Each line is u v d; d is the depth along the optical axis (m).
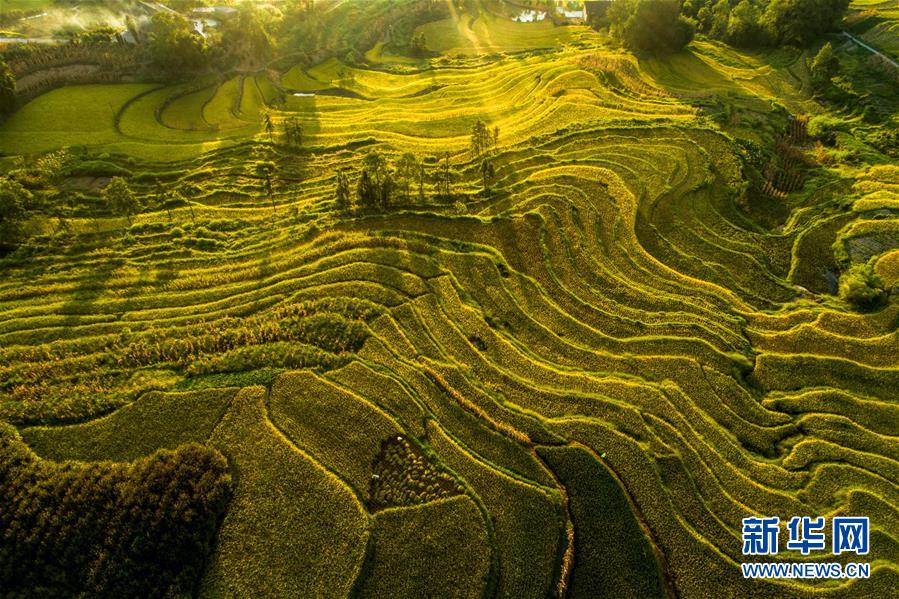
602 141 74.81
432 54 126.81
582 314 48.78
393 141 82.75
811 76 96.94
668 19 105.81
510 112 91.69
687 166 67.88
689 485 35.53
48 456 35.78
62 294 49.84
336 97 102.50
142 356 43.12
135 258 55.19
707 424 39.31
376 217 59.69
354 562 30.95
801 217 60.72
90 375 41.56
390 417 38.78
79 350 43.62
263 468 35.44
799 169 69.81
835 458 37.50
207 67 102.50
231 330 45.31
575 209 60.84
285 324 45.94
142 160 74.94
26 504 32.97
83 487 33.75
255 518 32.94
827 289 52.34
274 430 37.66
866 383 42.62
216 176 72.69
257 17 113.62
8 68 82.06
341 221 59.19
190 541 31.56
